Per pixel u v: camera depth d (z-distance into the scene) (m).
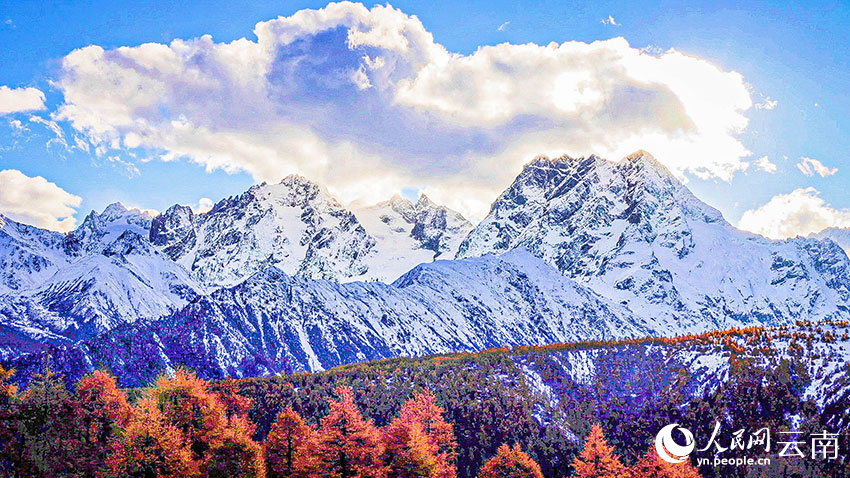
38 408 127.62
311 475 128.00
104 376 138.88
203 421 123.88
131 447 116.00
